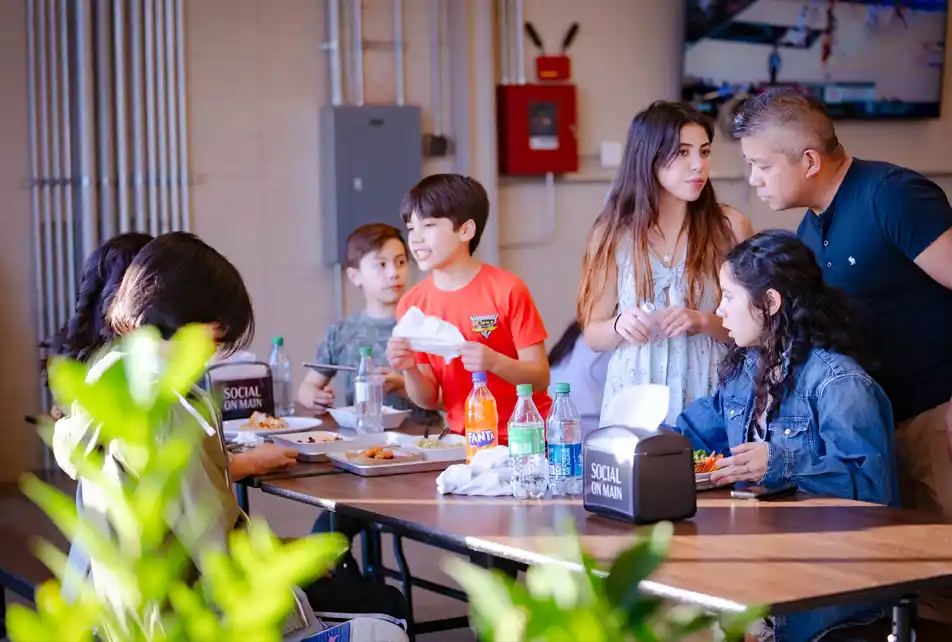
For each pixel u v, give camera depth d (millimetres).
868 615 1930
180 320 1857
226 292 1916
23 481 781
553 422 2281
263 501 5289
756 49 6383
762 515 1922
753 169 2686
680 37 6434
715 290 2859
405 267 3812
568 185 6266
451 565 730
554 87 6055
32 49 5191
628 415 2154
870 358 2393
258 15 5633
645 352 2842
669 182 2785
